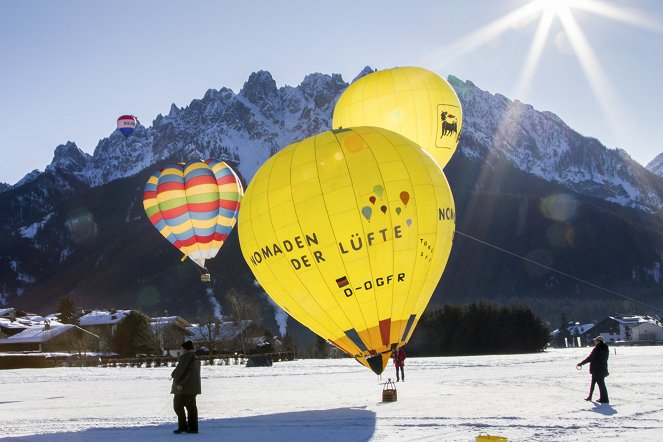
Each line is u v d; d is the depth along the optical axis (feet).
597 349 55.26
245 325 272.51
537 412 49.19
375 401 61.00
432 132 78.95
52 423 51.11
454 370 112.27
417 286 58.18
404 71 79.66
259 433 43.16
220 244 100.63
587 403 54.60
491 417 47.03
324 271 56.39
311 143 59.36
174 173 99.25
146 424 49.52
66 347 294.87
